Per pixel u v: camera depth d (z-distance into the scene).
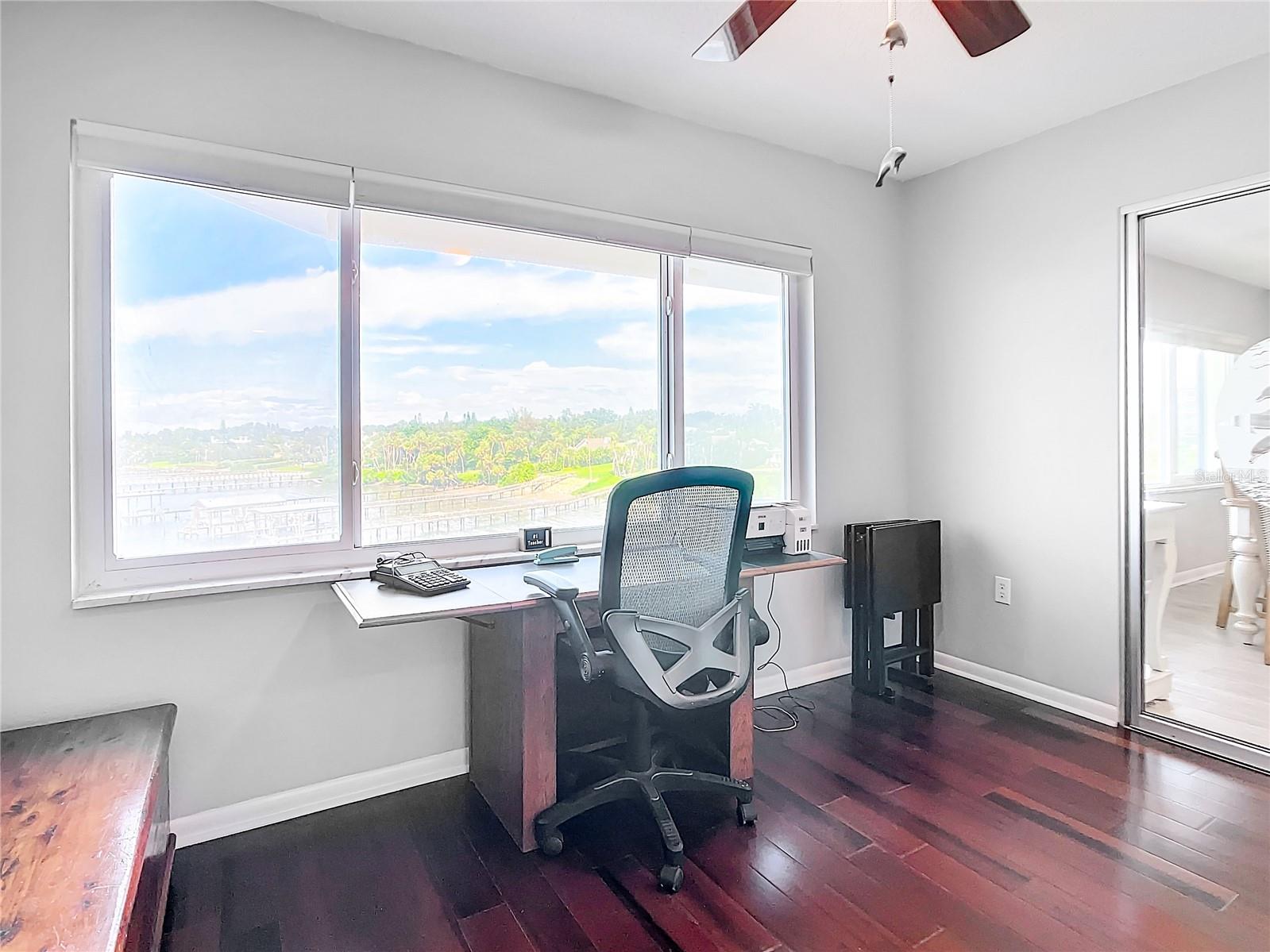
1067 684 2.87
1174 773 2.31
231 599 1.98
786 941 1.54
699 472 1.84
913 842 1.92
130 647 1.86
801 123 2.79
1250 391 2.33
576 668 2.33
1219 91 2.37
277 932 1.59
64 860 1.16
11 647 1.73
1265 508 2.30
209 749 1.96
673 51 2.25
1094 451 2.75
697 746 2.31
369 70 2.14
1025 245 2.95
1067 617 2.86
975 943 1.52
